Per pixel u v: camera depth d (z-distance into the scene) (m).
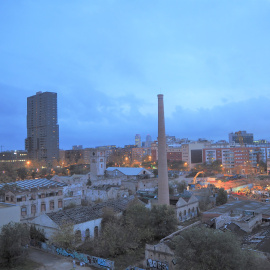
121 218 56.97
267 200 89.81
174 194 87.50
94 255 45.41
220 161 196.62
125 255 45.91
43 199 68.00
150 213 55.00
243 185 122.62
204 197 79.12
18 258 41.25
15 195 63.06
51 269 39.97
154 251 39.97
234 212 59.91
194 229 32.66
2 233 41.75
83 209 57.25
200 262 30.39
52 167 188.25
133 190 102.25
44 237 49.94
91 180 102.88
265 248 38.47
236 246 30.03
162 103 68.19
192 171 181.50
